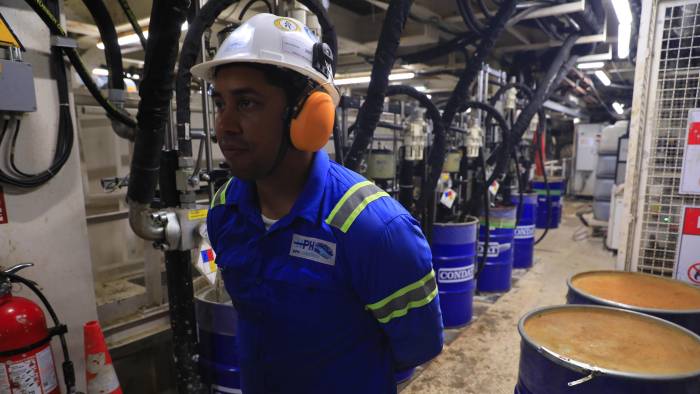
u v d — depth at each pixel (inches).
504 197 142.3
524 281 143.0
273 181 28.5
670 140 60.5
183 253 51.8
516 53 156.5
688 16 56.9
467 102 107.3
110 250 74.4
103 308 60.1
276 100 24.7
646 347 41.8
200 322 56.3
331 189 28.8
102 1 51.0
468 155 117.6
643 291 56.5
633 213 64.9
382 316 29.0
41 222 49.8
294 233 28.0
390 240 27.1
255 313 29.7
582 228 237.3
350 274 27.7
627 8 94.6
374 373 31.3
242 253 29.8
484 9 91.3
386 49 61.4
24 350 41.8
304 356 29.6
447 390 80.5
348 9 112.8
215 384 55.6
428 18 108.7
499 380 83.6
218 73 25.7
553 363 39.1
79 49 115.9
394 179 100.7
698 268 60.5
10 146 46.1
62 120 49.9
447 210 110.7
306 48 25.9
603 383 36.0
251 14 84.3
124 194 77.0
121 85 55.4
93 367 48.2
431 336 31.7
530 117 118.3
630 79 263.9
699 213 59.4
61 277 51.9
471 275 106.7
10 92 44.1
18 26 46.2
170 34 35.9
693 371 35.3
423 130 92.1
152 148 41.7
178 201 52.3
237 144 25.2
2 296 42.1
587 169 351.3
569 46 124.3
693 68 57.3
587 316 49.0
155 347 65.2
